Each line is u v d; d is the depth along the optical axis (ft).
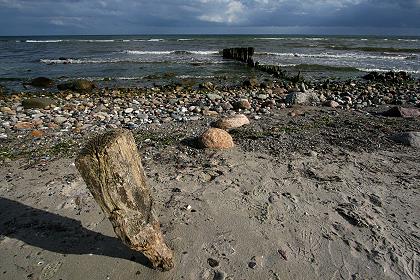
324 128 27.63
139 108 35.88
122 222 9.77
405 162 20.21
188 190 16.33
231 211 14.51
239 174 18.20
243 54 94.99
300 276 10.98
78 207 14.82
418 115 32.04
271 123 29.22
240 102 35.81
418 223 13.88
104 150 9.05
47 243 12.43
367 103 39.06
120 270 11.09
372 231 13.28
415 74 70.85
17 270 11.11
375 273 11.14
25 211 14.51
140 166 10.42
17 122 29.07
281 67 80.53
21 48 142.72
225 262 11.51
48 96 44.68
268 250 12.13
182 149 22.25
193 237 12.75
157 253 10.69
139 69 75.87
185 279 10.76
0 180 17.53
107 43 180.96
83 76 65.41
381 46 154.51
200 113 33.76
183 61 92.63
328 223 13.79
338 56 108.17
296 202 15.35
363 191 16.51
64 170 18.80
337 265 11.48
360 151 22.09
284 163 19.85
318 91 47.24
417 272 11.21
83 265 11.32
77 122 29.45
